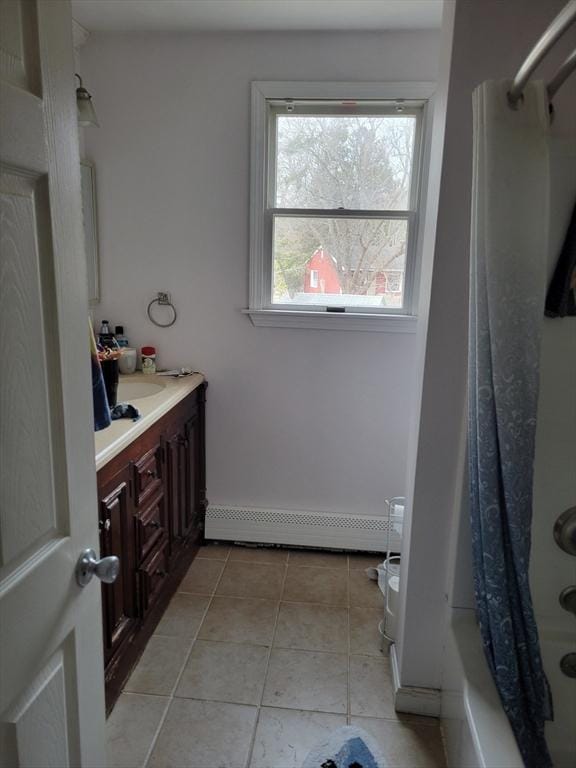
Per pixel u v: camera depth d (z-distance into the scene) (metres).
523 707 1.32
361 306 2.55
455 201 1.43
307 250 2.52
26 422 0.76
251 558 2.68
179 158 2.44
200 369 2.65
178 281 2.56
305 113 2.40
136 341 2.64
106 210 2.51
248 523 2.76
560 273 1.33
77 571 0.93
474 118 1.20
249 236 2.48
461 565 1.56
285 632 2.13
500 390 1.23
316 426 2.66
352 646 2.06
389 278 2.52
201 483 2.70
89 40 2.35
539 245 1.18
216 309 2.57
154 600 2.05
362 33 2.27
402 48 2.28
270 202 2.48
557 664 1.47
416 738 1.66
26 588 0.78
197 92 2.37
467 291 1.48
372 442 2.65
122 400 2.37
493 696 1.32
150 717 1.71
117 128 2.42
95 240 2.51
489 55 1.33
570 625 1.51
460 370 1.52
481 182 1.18
